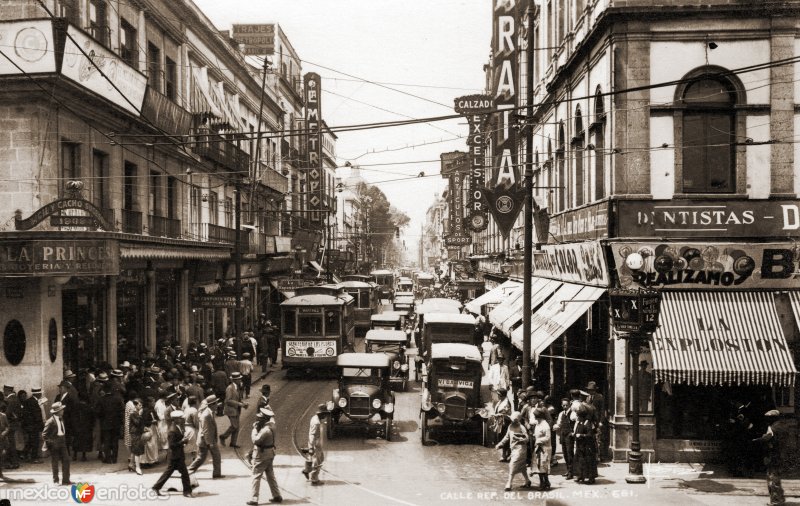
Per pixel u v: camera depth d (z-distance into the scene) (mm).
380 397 18406
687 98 15984
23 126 17609
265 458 12258
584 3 20750
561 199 23406
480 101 31719
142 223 24375
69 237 15852
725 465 15180
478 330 31875
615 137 15969
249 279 39438
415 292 84125
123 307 23078
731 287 15266
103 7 22156
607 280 15945
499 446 14102
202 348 25375
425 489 13406
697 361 14297
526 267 17594
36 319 17062
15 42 16938
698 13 15734
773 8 15570
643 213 15758
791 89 15641
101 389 16234
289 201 55000
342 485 13711
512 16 27688
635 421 13906
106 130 21391
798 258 15070
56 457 13297
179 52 29906
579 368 19703
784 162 15633
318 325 28578
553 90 23984
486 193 26594
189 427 15555
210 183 33438
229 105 36344
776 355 14352
